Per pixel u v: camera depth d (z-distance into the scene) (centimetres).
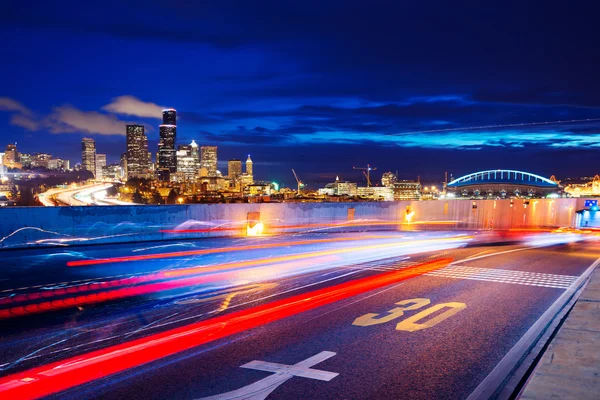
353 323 704
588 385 438
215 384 473
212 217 1975
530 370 523
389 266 1298
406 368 525
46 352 564
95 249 1498
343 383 480
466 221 3512
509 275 1184
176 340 614
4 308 771
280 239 1966
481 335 652
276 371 510
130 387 464
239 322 703
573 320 679
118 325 680
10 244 1441
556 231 4222
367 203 2723
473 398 451
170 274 1097
